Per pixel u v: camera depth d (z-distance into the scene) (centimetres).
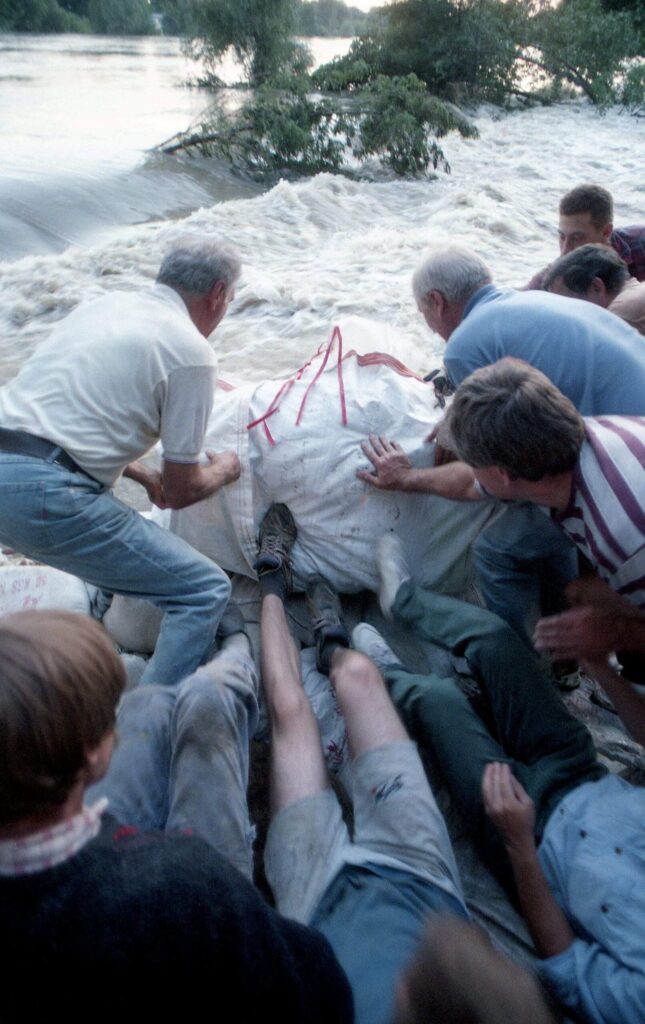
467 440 221
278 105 1255
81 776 125
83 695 121
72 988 117
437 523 319
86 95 1828
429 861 213
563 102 1850
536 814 231
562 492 219
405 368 341
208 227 858
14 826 120
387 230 894
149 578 264
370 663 258
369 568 319
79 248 795
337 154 1255
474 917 226
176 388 253
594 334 273
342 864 210
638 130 1572
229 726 220
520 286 721
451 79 1762
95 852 126
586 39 1769
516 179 1177
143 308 262
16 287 700
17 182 1000
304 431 313
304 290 680
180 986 121
